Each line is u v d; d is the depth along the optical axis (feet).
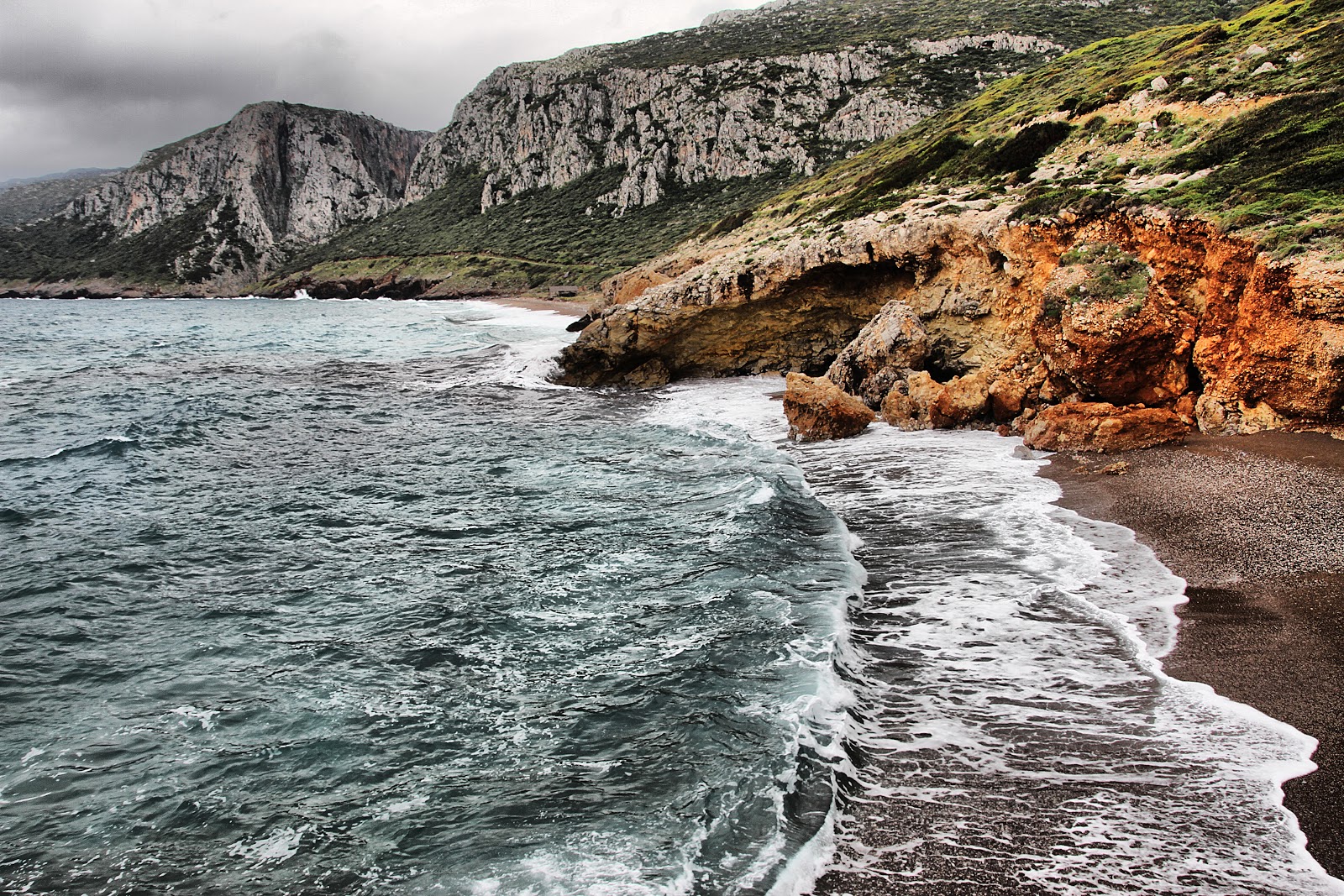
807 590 40.06
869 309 103.04
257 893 22.15
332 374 129.70
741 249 128.57
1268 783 24.02
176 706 32.24
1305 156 64.18
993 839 22.57
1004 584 39.60
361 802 25.98
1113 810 23.49
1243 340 57.31
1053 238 73.82
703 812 24.25
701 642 35.32
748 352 115.03
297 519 55.88
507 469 68.08
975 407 73.15
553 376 121.29
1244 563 38.27
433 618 39.32
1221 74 98.37
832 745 27.17
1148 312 60.59
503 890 21.39
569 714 30.50
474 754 28.37
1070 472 56.39
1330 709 27.12
